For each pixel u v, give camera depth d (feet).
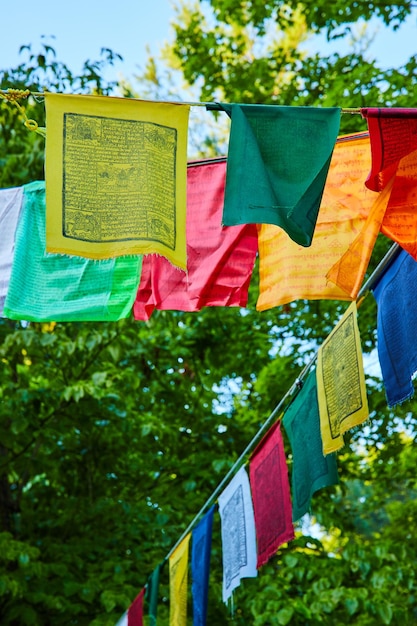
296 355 32.89
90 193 9.36
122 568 26.61
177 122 9.67
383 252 29.22
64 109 9.48
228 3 31.63
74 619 26.50
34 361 28.17
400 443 32.19
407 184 10.27
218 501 17.78
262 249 12.12
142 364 30.73
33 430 27.12
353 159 11.76
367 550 28.43
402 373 11.82
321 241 11.91
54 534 29.17
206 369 33.65
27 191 11.53
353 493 42.88
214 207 12.14
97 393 25.95
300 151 9.44
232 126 9.45
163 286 12.46
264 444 16.44
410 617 29.40
